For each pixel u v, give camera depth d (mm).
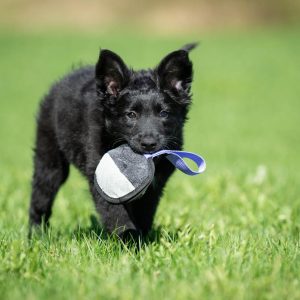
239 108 38094
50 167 11078
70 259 7824
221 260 7629
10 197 12867
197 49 56844
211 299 6500
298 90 42781
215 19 76562
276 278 6977
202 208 11859
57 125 10555
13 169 17500
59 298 6531
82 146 9844
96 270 7367
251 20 76250
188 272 7312
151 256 7902
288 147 26703
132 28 72250
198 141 28344
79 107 10023
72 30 69500
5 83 45312
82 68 11195
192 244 8414
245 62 50719
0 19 75500
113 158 8406
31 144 28531
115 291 6629
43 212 11188
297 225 10500
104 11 78125
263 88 43344
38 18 76312
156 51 54125
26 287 6988
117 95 9367
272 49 56344
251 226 10656
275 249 8320
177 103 9539
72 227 10633
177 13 77438
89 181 9414
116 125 9305
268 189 13523
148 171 8273
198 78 45438
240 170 16453
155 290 6734
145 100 9234
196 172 8508
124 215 8867
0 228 10055
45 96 11242
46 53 55094
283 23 74875
